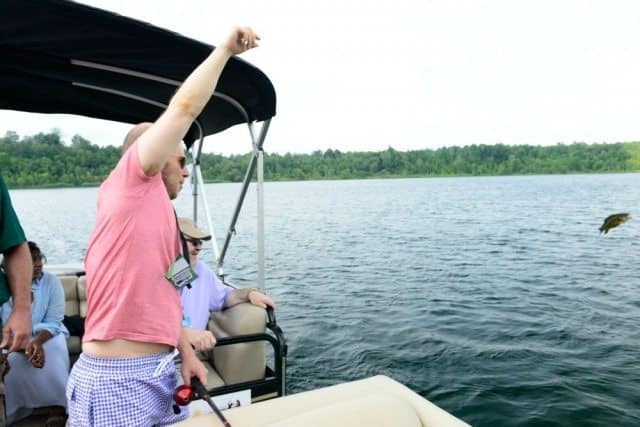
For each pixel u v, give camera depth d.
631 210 30.64
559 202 37.78
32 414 2.60
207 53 2.43
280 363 2.34
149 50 2.38
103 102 3.65
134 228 1.14
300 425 1.21
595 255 16.39
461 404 5.22
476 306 9.74
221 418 1.26
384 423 1.28
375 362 6.54
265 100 2.89
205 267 2.79
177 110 1.08
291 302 10.11
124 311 1.16
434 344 7.28
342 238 20.56
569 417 4.88
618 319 8.77
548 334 7.83
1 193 1.69
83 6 1.99
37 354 2.52
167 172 1.32
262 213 3.24
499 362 6.53
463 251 17.36
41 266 2.88
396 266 14.44
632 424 4.74
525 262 15.15
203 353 3.04
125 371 1.18
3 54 2.43
